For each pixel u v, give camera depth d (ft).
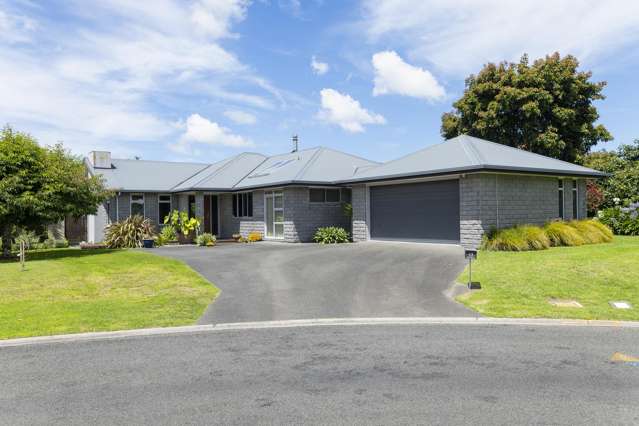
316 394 16.75
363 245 62.69
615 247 51.49
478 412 14.99
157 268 46.01
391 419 14.55
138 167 98.12
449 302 32.40
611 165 93.25
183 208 89.97
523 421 14.29
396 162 68.13
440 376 18.49
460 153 60.08
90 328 26.89
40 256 58.49
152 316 29.55
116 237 74.54
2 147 55.26
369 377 18.51
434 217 59.67
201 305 32.50
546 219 61.00
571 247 53.57
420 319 28.63
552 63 95.09
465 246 54.54
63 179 57.82
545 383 17.58
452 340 23.98
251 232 82.64
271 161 94.63
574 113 93.86
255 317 29.48
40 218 57.52
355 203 70.64
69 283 39.52
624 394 16.44
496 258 45.39
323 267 45.85
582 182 69.62
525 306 30.83
